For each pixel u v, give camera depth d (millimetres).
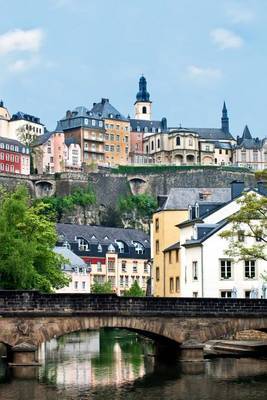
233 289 106938
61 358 86125
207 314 76188
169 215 132750
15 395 57000
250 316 77250
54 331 70625
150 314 74125
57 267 109438
